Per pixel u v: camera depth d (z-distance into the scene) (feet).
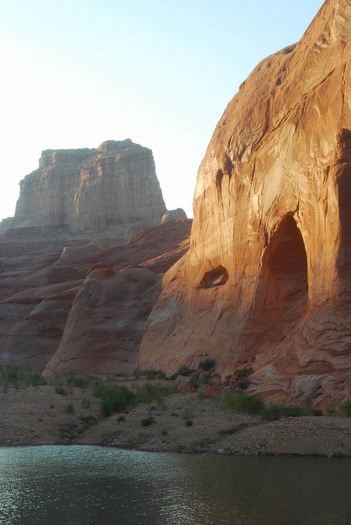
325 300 87.66
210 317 131.44
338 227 87.92
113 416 81.61
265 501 45.03
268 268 111.24
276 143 113.19
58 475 55.26
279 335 105.29
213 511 43.19
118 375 145.38
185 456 61.87
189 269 155.84
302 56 120.98
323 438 60.64
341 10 106.83
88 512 44.16
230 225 129.80
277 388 87.20
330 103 98.17
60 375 141.49
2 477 54.80
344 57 101.81
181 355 134.51
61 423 78.79
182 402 83.97
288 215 106.52
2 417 78.64
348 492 46.39
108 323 173.06
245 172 124.47
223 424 70.13
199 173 155.63
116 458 62.28
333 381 79.97
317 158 98.32
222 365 113.91
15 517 43.50
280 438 62.03
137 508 44.65
